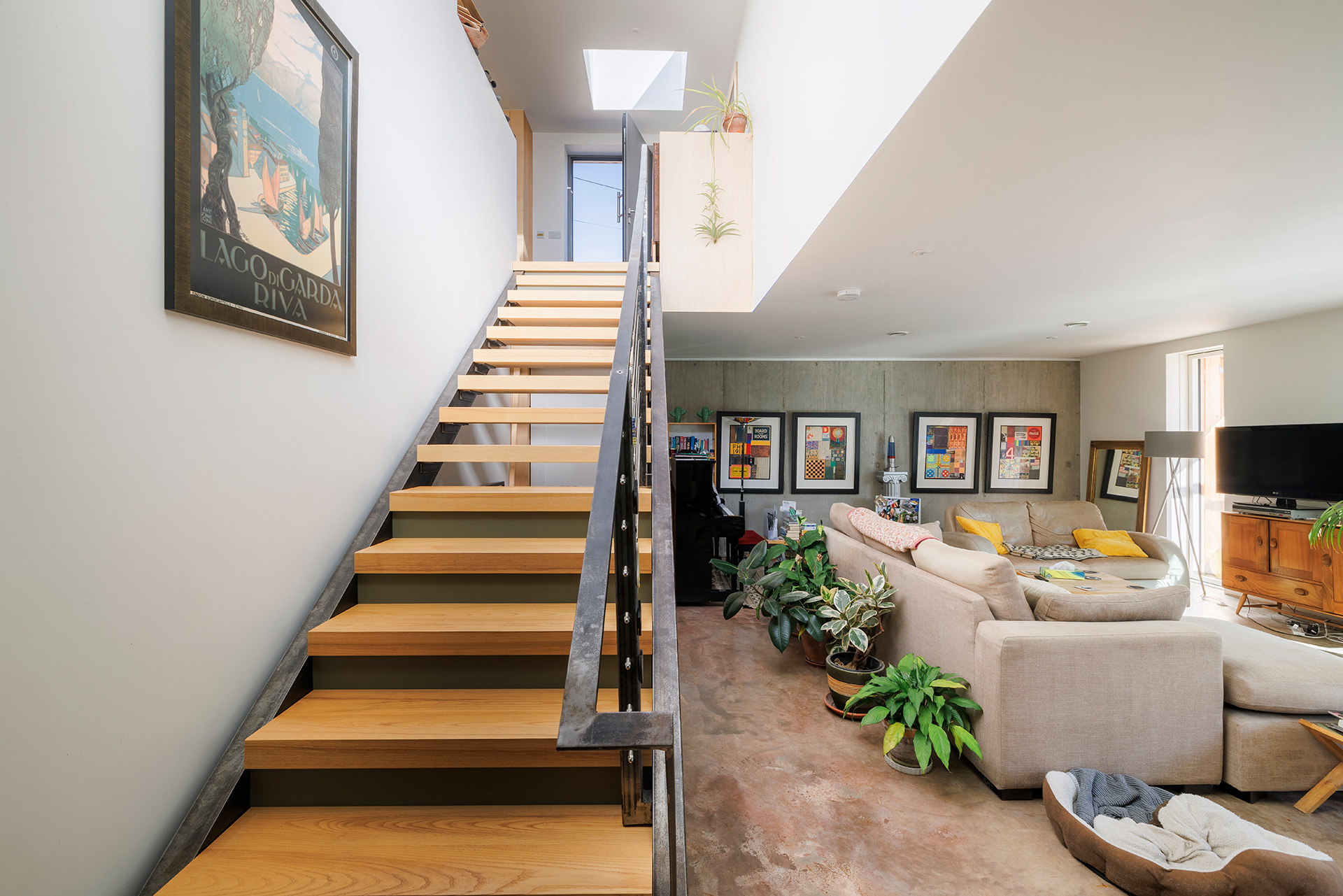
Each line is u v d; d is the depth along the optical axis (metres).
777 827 2.09
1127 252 2.82
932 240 2.66
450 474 3.11
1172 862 1.74
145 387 1.27
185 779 1.37
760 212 3.95
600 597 0.82
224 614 1.50
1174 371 5.56
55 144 1.08
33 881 1.04
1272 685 2.21
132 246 1.24
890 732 2.33
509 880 1.19
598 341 3.64
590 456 2.49
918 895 1.77
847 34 2.09
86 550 1.14
